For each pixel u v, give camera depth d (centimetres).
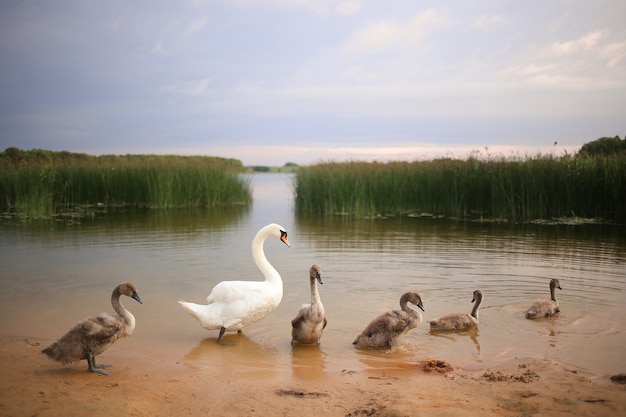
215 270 1477
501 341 939
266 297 998
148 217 2803
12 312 1088
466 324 1013
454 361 850
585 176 2520
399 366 830
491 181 2694
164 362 845
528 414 622
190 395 708
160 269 1487
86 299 1188
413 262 1558
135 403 669
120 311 823
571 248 1762
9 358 837
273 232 1077
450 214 2838
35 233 2175
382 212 2978
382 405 658
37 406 650
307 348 926
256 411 657
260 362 853
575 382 723
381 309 1130
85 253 1722
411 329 1020
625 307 1120
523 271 1427
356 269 1475
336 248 1811
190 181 3497
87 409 644
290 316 1106
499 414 623
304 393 712
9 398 673
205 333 1004
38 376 762
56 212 3033
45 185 3153
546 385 713
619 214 2420
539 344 915
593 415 616
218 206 3519
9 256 1669
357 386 736
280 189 6134
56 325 1010
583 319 1048
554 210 2581
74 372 785
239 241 1975
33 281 1346
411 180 2961
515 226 2328
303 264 1553
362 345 931
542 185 2555
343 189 3028
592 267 1464
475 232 2159
